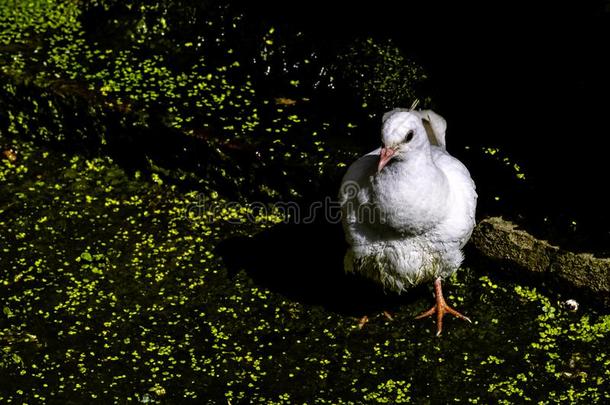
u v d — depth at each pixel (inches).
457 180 283.7
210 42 405.1
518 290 311.6
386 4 390.6
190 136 354.3
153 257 334.0
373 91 364.8
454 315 303.6
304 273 326.6
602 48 345.7
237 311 311.0
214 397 278.7
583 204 312.8
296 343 297.7
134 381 284.7
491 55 366.3
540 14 362.0
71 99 376.8
